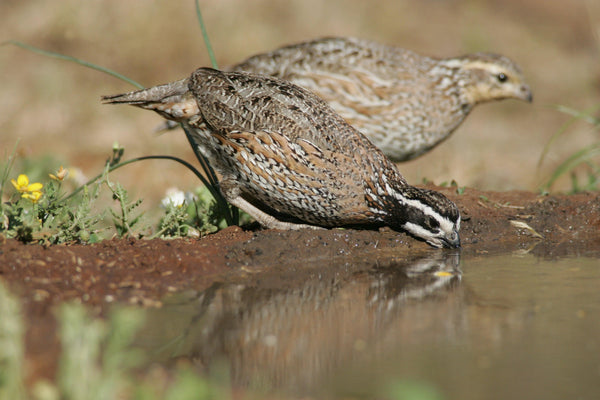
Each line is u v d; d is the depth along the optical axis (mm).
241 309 8469
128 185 17469
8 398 5941
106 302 8422
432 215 11070
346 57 14469
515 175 19547
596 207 12805
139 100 11328
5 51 24688
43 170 16438
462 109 15188
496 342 7578
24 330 7391
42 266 9102
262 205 12086
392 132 14531
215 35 25922
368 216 11328
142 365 6957
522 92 15312
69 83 23438
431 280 9711
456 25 29922
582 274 9969
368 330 7914
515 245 11734
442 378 6773
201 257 10008
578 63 27203
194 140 11773
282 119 10945
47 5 26047
